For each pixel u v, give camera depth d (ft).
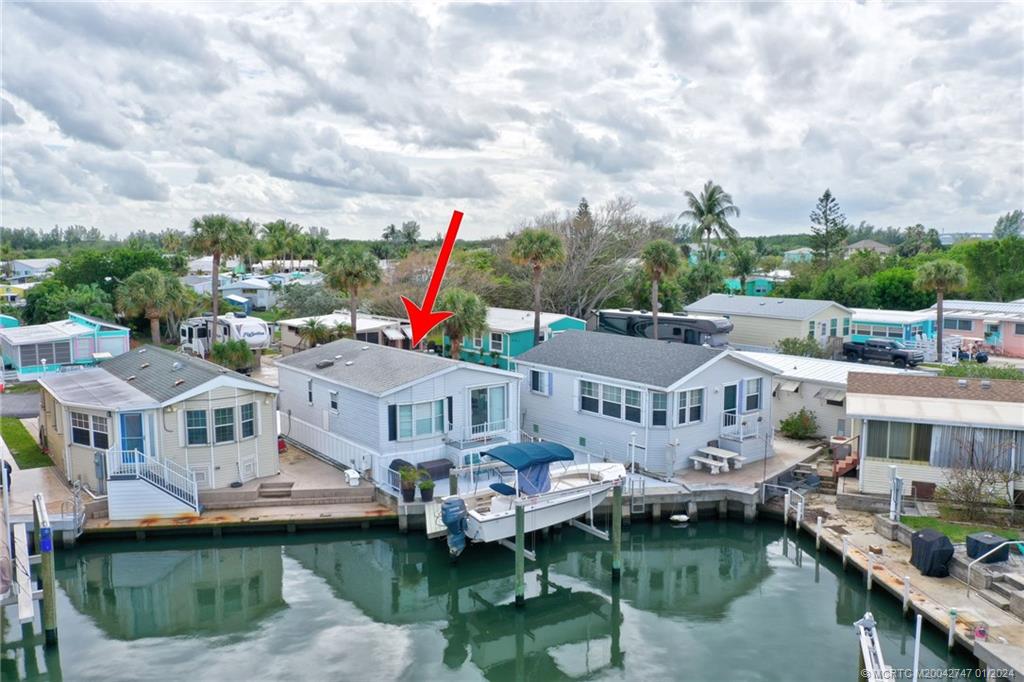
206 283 263.70
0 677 54.19
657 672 56.08
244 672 55.42
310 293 226.17
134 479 78.43
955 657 55.21
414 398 88.53
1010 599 58.65
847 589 69.87
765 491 86.07
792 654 58.18
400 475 80.79
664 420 91.09
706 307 187.62
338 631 62.39
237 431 85.92
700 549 79.87
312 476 90.02
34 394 133.18
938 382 88.79
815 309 172.45
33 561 68.90
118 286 194.59
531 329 156.04
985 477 75.82
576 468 83.76
